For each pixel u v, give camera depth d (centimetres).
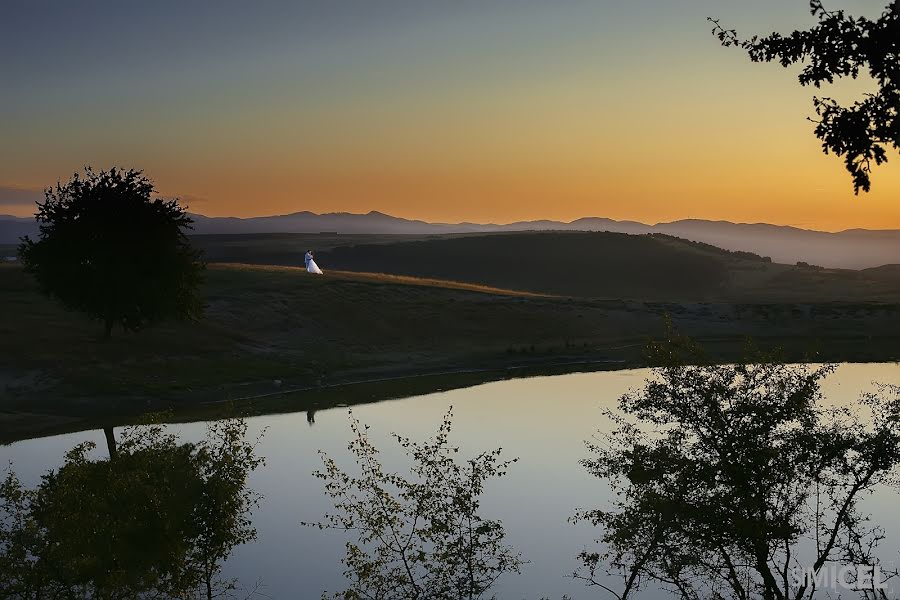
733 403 1631
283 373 6488
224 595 2145
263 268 10681
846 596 1881
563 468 3525
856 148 1181
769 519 1587
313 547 2545
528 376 6806
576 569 2303
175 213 5956
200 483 2072
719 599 1681
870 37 1154
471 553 1823
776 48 1203
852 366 7206
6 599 1822
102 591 1883
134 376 5744
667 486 1627
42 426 4591
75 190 5675
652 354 1712
